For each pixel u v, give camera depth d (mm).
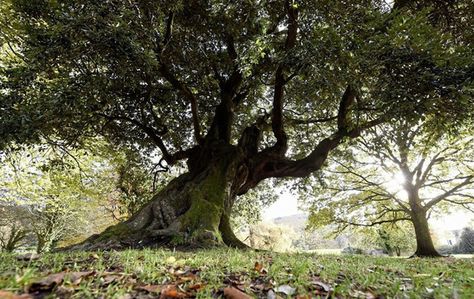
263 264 3422
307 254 6484
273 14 8008
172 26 8539
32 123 6281
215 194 8453
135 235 7270
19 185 13578
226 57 10750
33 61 6270
